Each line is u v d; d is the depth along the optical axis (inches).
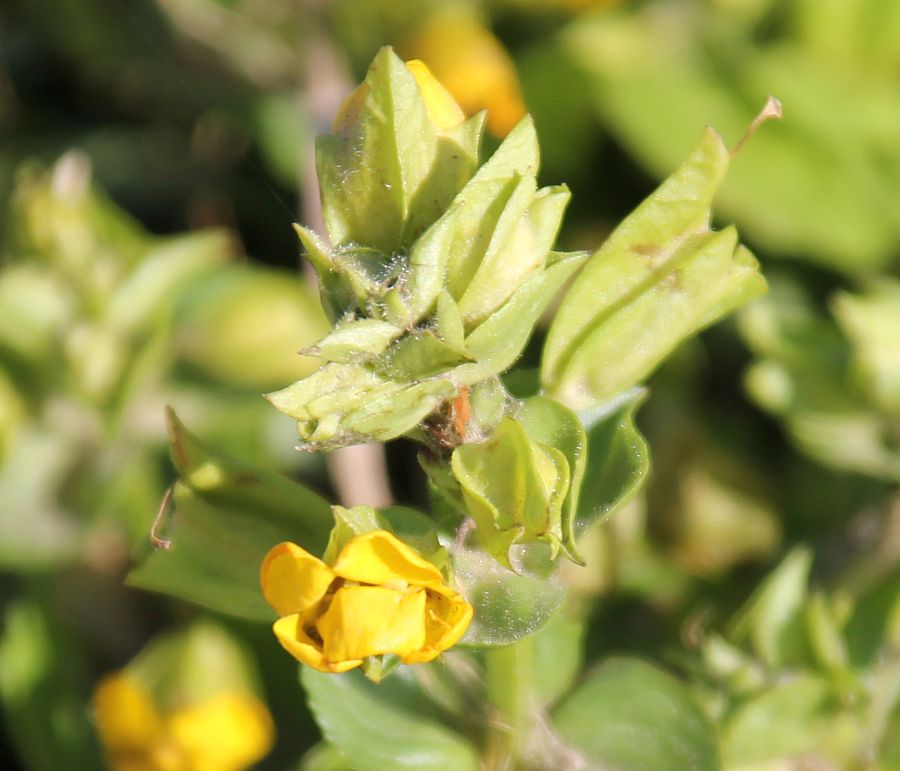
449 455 8.1
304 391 7.9
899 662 10.1
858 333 10.7
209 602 8.6
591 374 8.5
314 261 8.0
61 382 11.5
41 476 11.5
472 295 8.0
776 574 10.0
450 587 8.0
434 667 9.1
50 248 11.7
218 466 8.4
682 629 10.8
